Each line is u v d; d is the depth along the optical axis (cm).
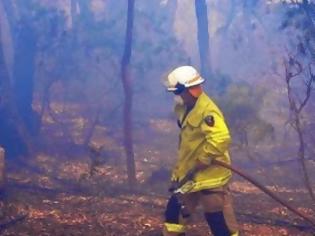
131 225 609
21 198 689
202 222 614
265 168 995
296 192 846
